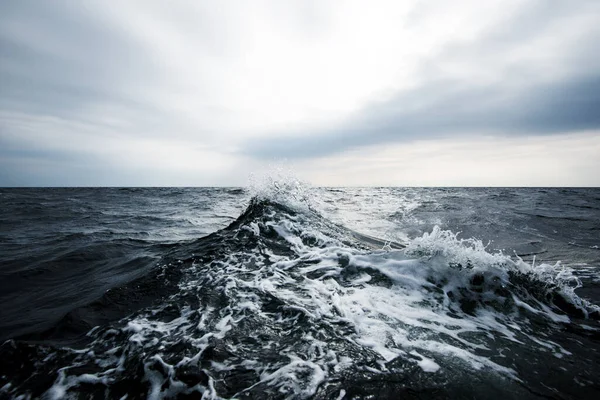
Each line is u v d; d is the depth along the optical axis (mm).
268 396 1608
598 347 2283
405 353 2045
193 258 4168
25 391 1775
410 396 1626
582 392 1745
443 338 2287
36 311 3053
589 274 4164
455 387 1720
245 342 2158
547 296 3055
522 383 1797
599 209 11227
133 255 5062
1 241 6309
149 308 2809
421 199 14711
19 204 15125
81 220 9648
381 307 2756
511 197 16188
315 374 1786
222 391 1653
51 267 4492
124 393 1731
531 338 2377
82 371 1923
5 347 2096
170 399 1655
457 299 2953
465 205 11648
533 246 5797
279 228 5285
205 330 2322
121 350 2139
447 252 3479
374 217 8969
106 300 2996
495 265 3312
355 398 1591
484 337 2348
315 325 2385
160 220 9602
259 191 7301
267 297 2914
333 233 5590
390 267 3490
